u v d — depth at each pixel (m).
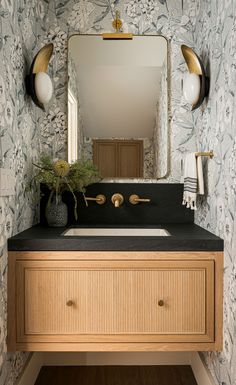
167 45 2.09
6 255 1.45
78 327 1.47
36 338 1.46
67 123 2.08
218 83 1.60
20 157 1.66
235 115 1.36
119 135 2.10
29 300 1.46
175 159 2.09
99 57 2.09
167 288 1.47
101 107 2.09
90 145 2.09
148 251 1.47
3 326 1.41
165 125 2.09
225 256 1.46
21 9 1.68
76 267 1.47
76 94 2.09
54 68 2.09
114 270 1.47
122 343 1.47
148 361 2.05
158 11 2.08
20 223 1.67
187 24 2.10
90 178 1.97
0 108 1.38
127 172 2.10
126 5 2.08
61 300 1.47
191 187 1.79
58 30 2.09
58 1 2.10
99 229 1.88
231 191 1.39
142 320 1.47
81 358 2.05
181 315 1.48
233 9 1.39
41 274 1.47
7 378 1.46
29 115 1.83
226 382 1.42
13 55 1.56
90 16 2.10
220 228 1.54
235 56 1.37
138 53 2.10
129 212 2.06
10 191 1.48
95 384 1.84
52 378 1.90
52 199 2.01
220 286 1.48
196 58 1.79
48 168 1.89
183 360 2.05
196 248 1.48
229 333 1.39
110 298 1.47
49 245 1.47
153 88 2.09
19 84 1.65
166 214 2.06
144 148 2.09
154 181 2.09
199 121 1.97
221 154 1.54
